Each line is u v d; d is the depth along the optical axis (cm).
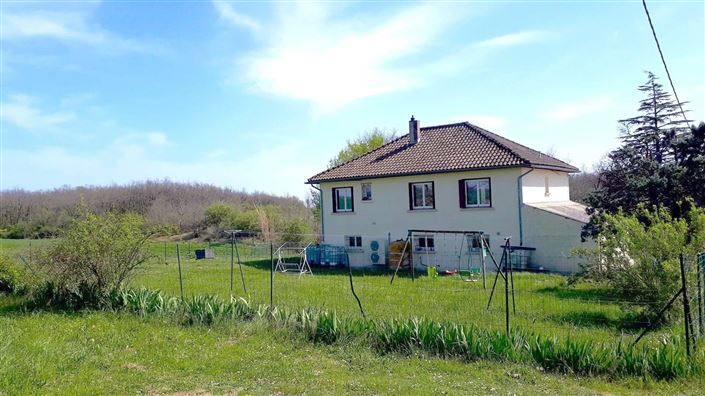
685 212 1517
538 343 809
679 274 1014
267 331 1034
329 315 1009
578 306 1265
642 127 2652
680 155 1673
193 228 5056
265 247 3766
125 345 956
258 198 6188
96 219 1403
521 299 1380
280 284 1831
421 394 682
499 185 2375
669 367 730
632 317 1091
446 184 2519
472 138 2714
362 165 2905
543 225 2250
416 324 911
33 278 1405
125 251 1379
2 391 689
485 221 2411
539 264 2255
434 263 2533
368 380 743
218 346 948
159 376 779
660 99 2673
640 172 1689
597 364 756
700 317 854
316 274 2331
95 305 1327
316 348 924
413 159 2717
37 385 726
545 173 2591
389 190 2706
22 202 5241
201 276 2139
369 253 2745
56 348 909
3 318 1202
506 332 873
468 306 1301
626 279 1091
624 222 1145
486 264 2386
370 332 942
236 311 1138
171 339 1002
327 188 2934
